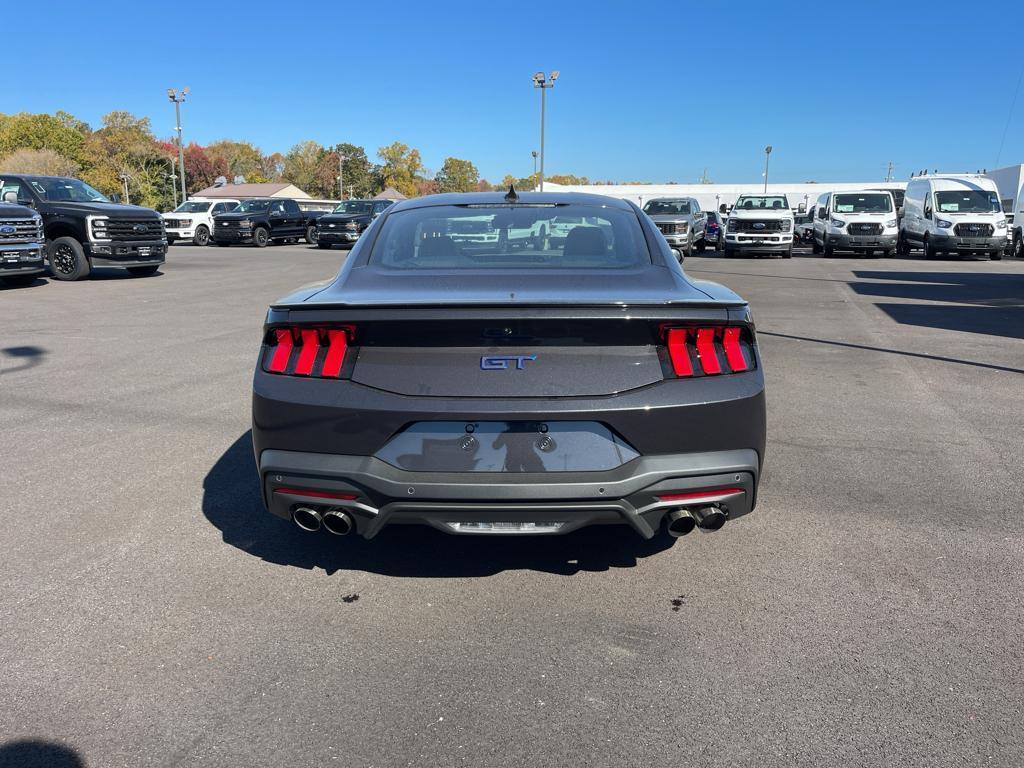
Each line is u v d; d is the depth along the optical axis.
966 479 4.46
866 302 12.68
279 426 2.91
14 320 10.40
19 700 2.49
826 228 24.72
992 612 3.02
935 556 3.50
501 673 2.64
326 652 2.77
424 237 3.70
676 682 2.59
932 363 7.75
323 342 2.89
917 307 12.03
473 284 3.15
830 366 7.60
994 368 7.51
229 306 11.99
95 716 2.42
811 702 2.48
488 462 2.81
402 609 3.06
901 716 2.41
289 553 3.55
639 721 2.40
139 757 2.25
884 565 3.41
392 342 2.84
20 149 87.44
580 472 2.81
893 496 4.20
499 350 2.81
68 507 4.04
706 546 3.61
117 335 9.23
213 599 3.13
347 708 2.46
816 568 3.39
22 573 3.33
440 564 3.45
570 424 2.80
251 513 3.98
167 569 3.38
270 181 145.12
